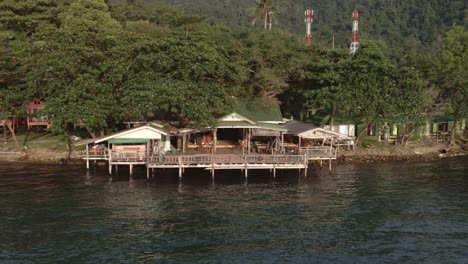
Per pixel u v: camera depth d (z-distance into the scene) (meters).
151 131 51.88
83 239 33.62
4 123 63.88
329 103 61.84
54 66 54.38
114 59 57.56
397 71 64.75
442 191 47.47
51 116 59.16
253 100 67.31
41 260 30.27
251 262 30.06
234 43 69.38
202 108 51.75
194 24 90.19
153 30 76.75
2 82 61.00
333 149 56.62
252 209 40.72
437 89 76.19
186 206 41.44
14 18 71.88
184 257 30.75
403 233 35.31
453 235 34.97
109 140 51.75
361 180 52.25
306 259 30.59
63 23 69.19
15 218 37.84
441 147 73.06
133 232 35.00
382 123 67.12
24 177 51.62
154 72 54.22
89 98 55.03
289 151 56.34
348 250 32.09
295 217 38.69
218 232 35.16
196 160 50.47
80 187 47.56
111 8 95.62
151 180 50.72
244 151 57.94
